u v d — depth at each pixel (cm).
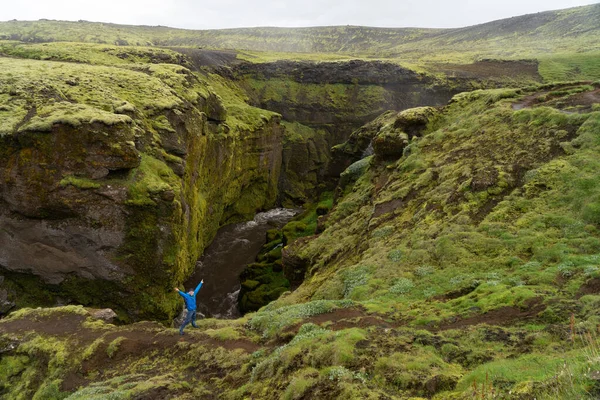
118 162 3397
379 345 1166
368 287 1962
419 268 1991
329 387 988
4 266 3384
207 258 5684
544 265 1662
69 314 2184
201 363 1537
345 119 11219
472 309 1409
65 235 3338
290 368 1184
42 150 3262
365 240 2770
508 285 1551
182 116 4547
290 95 11362
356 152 6912
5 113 3425
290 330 1572
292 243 3669
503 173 2478
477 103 4075
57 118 3303
